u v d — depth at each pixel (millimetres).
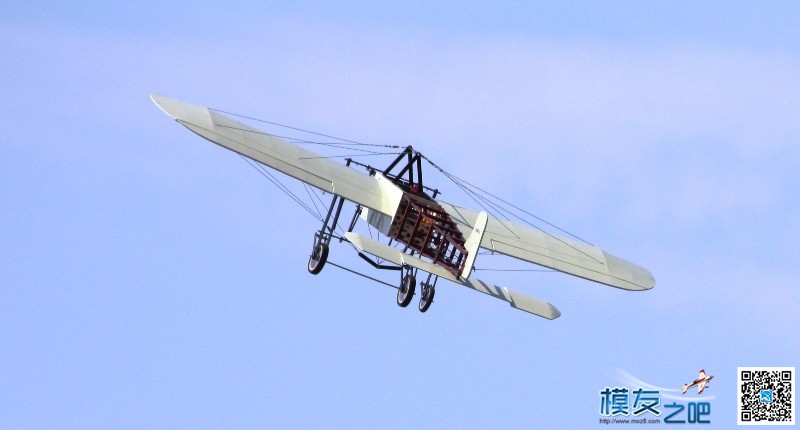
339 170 152625
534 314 139375
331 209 150750
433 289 145250
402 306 145125
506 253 154250
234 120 148750
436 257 143125
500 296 139125
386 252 137000
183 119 142625
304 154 151000
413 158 155000
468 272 139625
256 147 146500
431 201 153250
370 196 151250
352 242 136125
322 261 150250
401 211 150250
